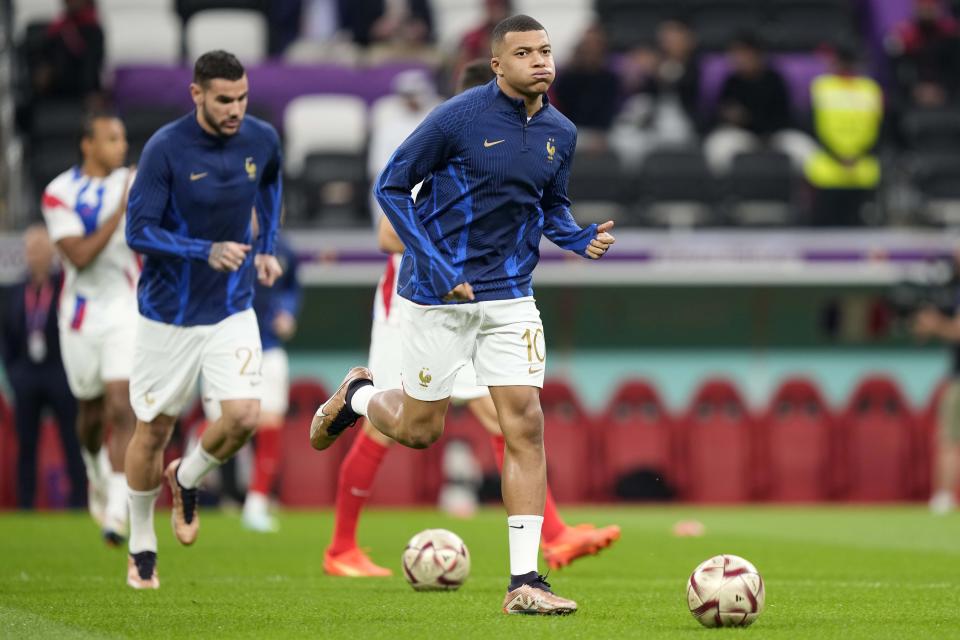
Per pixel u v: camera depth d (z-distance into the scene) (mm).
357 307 64875
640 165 64938
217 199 25062
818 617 21547
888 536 42938
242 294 25438
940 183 66438
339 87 71312
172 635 19359
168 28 74625
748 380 65562
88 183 34625
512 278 21391
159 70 71250
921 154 68750
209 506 56875
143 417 25453
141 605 23094
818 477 60969
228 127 24578
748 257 61219
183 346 25156
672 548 38281
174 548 36906
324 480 58656
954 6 77250
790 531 45062
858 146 65500
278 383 44281
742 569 20047
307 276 59906
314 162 64688
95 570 30547
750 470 60844
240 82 24516
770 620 21031
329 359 64875
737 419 60938
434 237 21297
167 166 24672
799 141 67750
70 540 38594
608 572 31266
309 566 32031
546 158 21328
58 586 26688
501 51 20953
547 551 29109
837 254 61406
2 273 58531
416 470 58969
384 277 29281
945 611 22547
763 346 65625
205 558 34094
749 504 60750
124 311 34875
